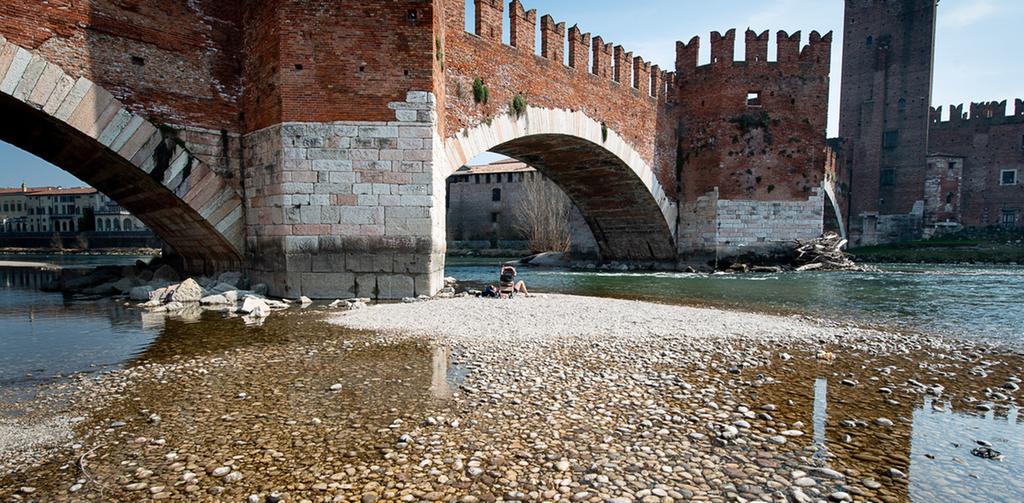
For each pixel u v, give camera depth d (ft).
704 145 109.60
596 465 15.93
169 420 19.38
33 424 19.02
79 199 313.94
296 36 50.31
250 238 54.95
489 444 17.34
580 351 30.14
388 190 51.49
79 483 14.73
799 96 108.27
